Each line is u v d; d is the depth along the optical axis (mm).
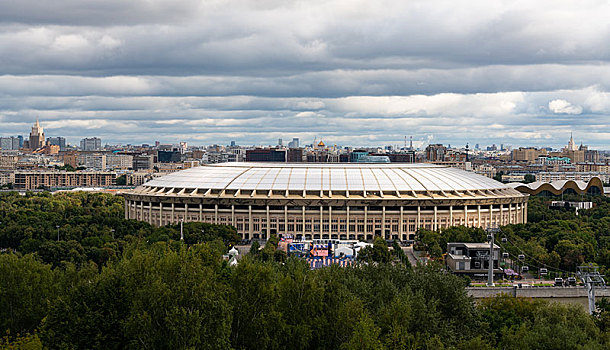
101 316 176250
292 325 184000
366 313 187500
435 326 191625
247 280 191375
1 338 182625
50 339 171250
